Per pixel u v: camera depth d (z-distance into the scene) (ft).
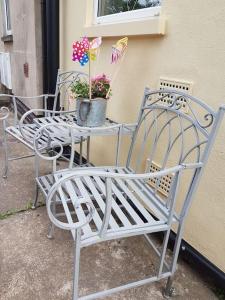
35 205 5.92
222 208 4.13
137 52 5.28
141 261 4.84
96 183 4.39
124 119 5.96
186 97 3.88
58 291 4.14
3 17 14.67
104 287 4.28
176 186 3.42
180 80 4.43
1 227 5.38
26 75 11.16
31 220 5.62
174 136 4.72
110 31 5.73
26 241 5.07
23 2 10.01
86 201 2.97
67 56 8.05
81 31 7.05
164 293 4.22
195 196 4.50
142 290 4.27
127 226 3.49
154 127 5.05
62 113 6.69
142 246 5.18
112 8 6.38
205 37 3.94
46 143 5.41
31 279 4.32
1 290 4.11
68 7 7.48
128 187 4.43
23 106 12.30
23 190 6.63
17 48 12.21
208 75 4.00
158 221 3.66
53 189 2.76
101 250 5.03
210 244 4.42
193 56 4.17
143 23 4.77
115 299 4.09
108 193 3.00
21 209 5.93
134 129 4.97
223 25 3.69
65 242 5.10
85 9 6.68
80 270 4.55
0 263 4.56
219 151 4.02
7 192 6.52
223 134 3.92
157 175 3.14
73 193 3.91
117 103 6.11
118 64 5.86
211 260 4.45
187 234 4.79
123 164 6.19
